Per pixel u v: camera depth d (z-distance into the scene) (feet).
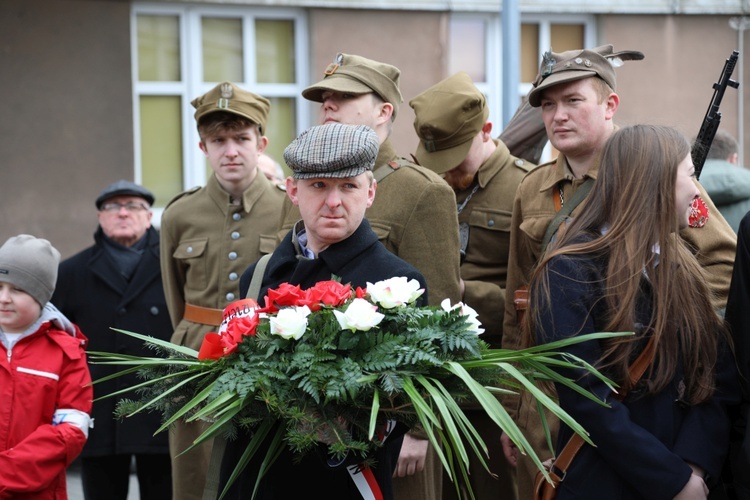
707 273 13.48
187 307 18.34
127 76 34.37
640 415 10.94
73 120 33.96
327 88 14.37
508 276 15.38
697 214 13.88
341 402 9.91
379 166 14.49
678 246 11.34
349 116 14.49
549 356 10.83
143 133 35.60
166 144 35.83
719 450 11.06
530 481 14.79
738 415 11.64
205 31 35.96
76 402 15.26
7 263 15.16
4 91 33.35
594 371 10.30
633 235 11.00
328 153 11.59
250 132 18.04
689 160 11.44
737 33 39.65
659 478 10.54
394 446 11.38
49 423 15.19
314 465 10.91
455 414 9.80
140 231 21.90
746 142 39.78
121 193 21.66
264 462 10.16
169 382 10.63
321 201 11.74
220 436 11.27
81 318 21.52
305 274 11.92
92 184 34.22
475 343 10.15
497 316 16.16
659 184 11.16
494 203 16.76
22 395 15.01
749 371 11.53
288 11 36.45
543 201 14.73
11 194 33.53
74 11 33.83
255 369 9.98
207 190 18.60
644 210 11.08
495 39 38.19
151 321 21.36
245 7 36.09
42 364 15.21
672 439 10.97
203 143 18.40
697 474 10.88
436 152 16.70
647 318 10.96
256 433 10.20
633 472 10.59
